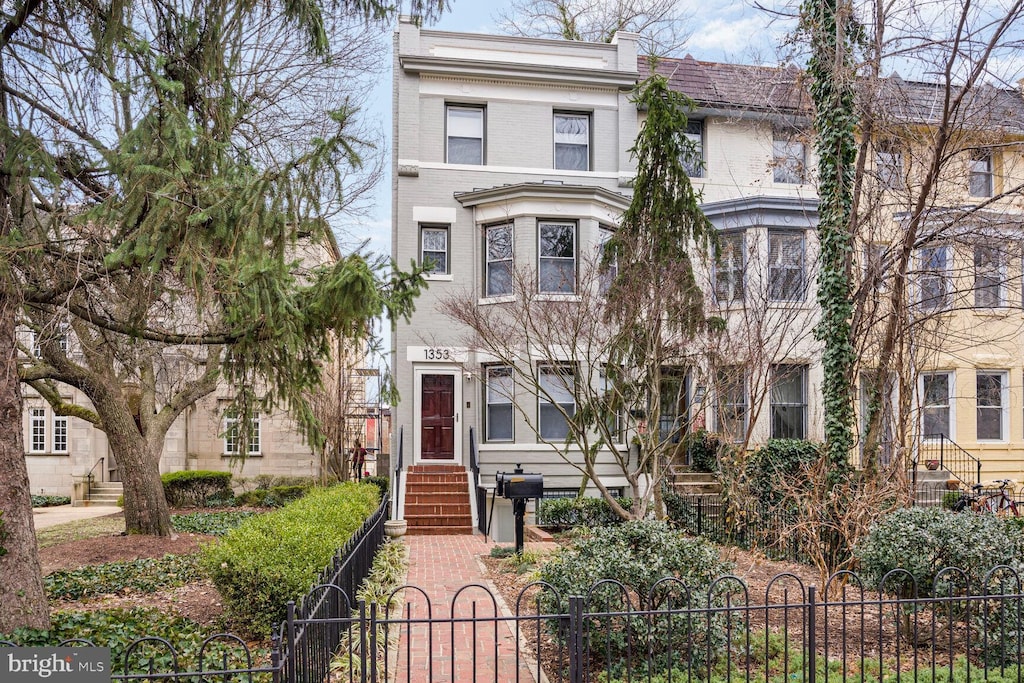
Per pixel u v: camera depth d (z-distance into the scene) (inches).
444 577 403.5
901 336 426.6
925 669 243.4
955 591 263.1
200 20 299.9
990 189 659.4
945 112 366.3
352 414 899.4
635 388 447.2
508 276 668.7
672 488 621.0
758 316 539.8
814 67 447.8
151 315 384.2
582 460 654.5
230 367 365.4
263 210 246.8
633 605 245.1
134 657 225.3
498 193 671.8
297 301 315.9
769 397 657.6
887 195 511.5
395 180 705.0
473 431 653.9
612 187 728.3
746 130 741.9
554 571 254.5
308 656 192.7
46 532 602.2
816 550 339.9
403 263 687.1
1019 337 725.3
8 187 257.6
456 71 706.8
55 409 601.3
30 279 276.7
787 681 213.2
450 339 685.3
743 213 681.6
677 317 459.2
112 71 266.7
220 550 289.9
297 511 389.7
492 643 273.4
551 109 727.7
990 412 746.8
